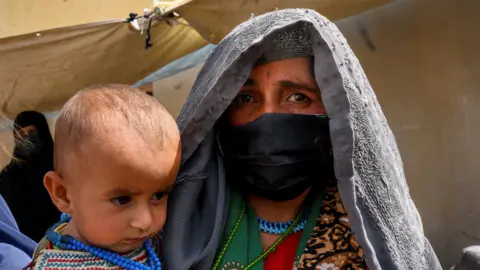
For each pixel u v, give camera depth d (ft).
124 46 13.07
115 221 3.24
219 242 3.91
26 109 15.06
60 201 3.37
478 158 10.37
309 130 3.85
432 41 10.89
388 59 11.62
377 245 3.55
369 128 3.65
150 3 16.63
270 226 4.00
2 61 13.39
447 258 10.85
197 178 3.88
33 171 10.12
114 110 3.25
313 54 3.68
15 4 20.39
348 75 3.64
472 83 10.36
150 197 3.34
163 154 3.30
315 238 3.85
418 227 4.17
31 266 3.40
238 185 4.19
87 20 18.29
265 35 3.59
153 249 3.78
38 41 12.75
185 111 4.15
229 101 3.74
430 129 11.05
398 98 11.52
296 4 10.46
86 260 3.34
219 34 11.79
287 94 3.85
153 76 15.26
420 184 11.28
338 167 3.46
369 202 3.57
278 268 3.85
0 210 5.26
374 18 11.76
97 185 3.18
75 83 14.40
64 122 3.28
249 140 3.88
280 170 3.82
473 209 10.45
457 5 10.47
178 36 12.91
